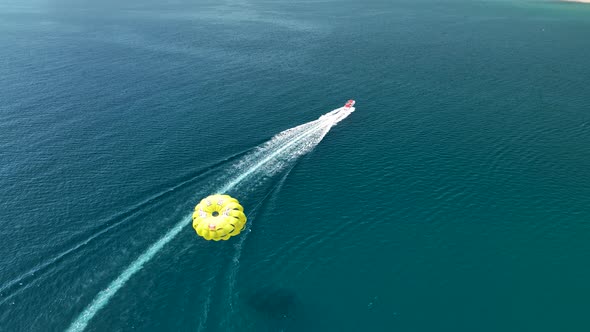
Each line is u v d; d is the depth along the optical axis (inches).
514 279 1913.1
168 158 2704.2
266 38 5595.5
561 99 3641.7
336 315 1750.7
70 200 2308.1
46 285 1819.6
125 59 4643.2
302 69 4360.2
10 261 1926.7
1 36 5605.3
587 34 5713.6
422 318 1742.1
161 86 3873.0
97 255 1971.0
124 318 1701.5
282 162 2694.4
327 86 3914.9
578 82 4013.3
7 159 2664.9
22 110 3329.2
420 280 1911.9
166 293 1806.1
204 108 3425.2
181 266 1931.6
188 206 2289.6
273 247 2060.8
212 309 1749.5
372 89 3853.3
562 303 1798.7
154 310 1736.0
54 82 3922.2
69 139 2908.5
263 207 2304.4
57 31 5969.5
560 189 2456.9
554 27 6141.7
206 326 1684.3
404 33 5841.5
